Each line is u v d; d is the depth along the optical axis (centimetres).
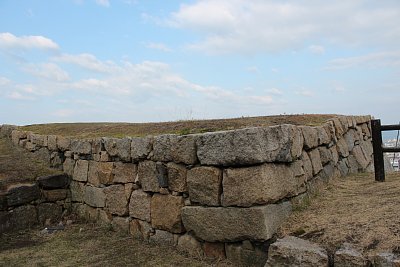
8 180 792
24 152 1114
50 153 955
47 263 547
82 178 802
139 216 630
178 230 550
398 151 643
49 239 672
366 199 523
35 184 786
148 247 580
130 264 516
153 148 596
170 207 563
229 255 478
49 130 1224
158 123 940
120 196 679
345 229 422
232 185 468
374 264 356
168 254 539
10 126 1368
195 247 523
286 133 489
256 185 448
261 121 760
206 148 501
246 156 453
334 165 734
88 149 786
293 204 505
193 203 526
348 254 369
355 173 830
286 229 457
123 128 988
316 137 637
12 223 730
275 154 466
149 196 612
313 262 378
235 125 730
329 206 514
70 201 845
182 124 831
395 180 647
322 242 412
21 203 754
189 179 527
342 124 842
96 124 1238
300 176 533
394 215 428
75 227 740
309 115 848
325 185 643
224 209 476
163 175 575
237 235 462
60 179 835
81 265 530
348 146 862
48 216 796
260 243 448
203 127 757
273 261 405
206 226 497
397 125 638
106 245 613
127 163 666
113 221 700
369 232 402
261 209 441
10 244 653
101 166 734
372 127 665
